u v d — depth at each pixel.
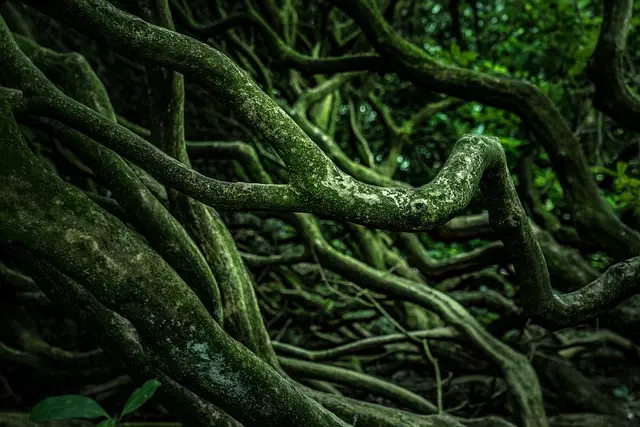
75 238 1.30
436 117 4.83
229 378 1.42
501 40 4.25
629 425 2.89
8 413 2.48
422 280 4.00
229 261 1.97
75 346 3.62
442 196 1.22
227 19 3.09
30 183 1.28
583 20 3.41
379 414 2.08
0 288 2.94
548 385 3.21
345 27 4.70
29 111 1.37
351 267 3.24
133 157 1.35
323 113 4.21
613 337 3.62
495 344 2.96
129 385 3.16
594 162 3.96
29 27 3.51
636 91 3.42
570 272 3.02
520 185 3.50
